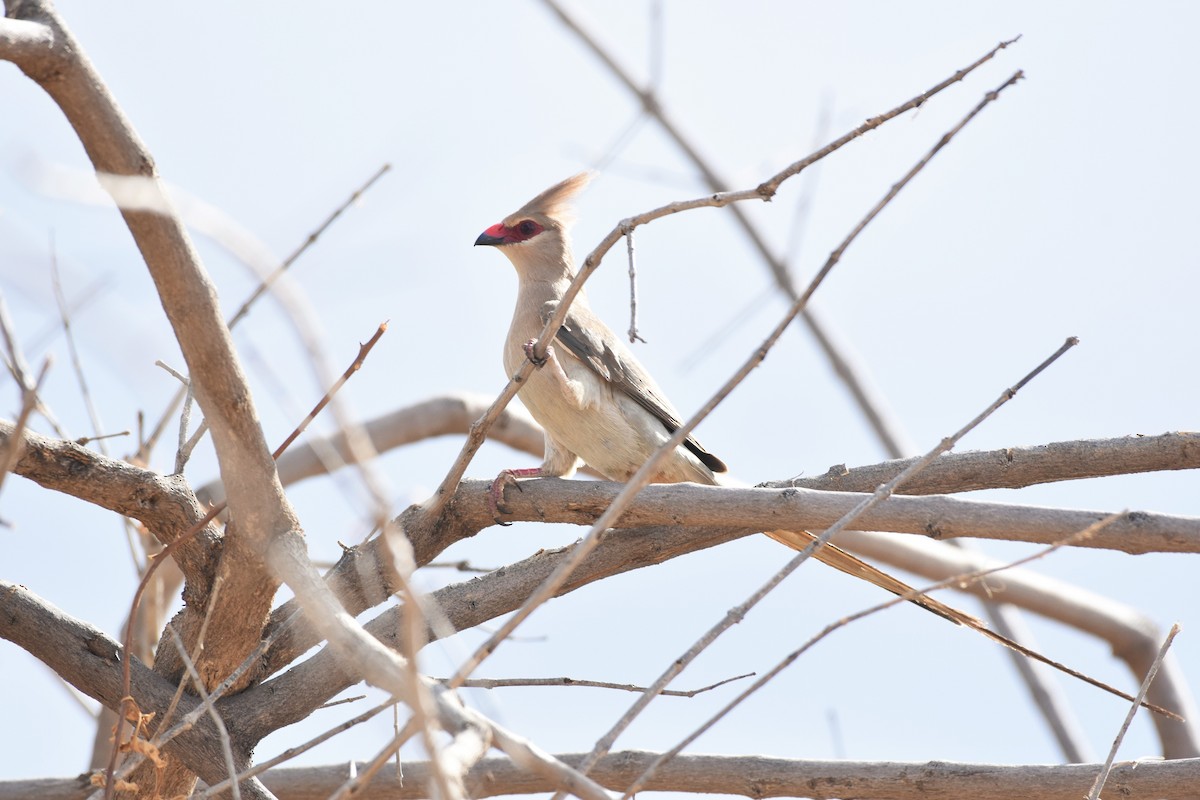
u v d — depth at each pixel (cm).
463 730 613
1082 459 990
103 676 1002
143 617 1305
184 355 841
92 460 952
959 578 712
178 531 967
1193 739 1769
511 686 873
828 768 1046
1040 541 842
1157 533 810
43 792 1112
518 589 1079
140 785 1013
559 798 621
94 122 756
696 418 675
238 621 986
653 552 1086
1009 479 1017
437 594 1082
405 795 1145
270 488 890
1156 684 1802
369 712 756
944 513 865
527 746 625
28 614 1002
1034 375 762
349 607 1030
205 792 739
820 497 912
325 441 568
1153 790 977
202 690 823
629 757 1081
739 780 1056
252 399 868
